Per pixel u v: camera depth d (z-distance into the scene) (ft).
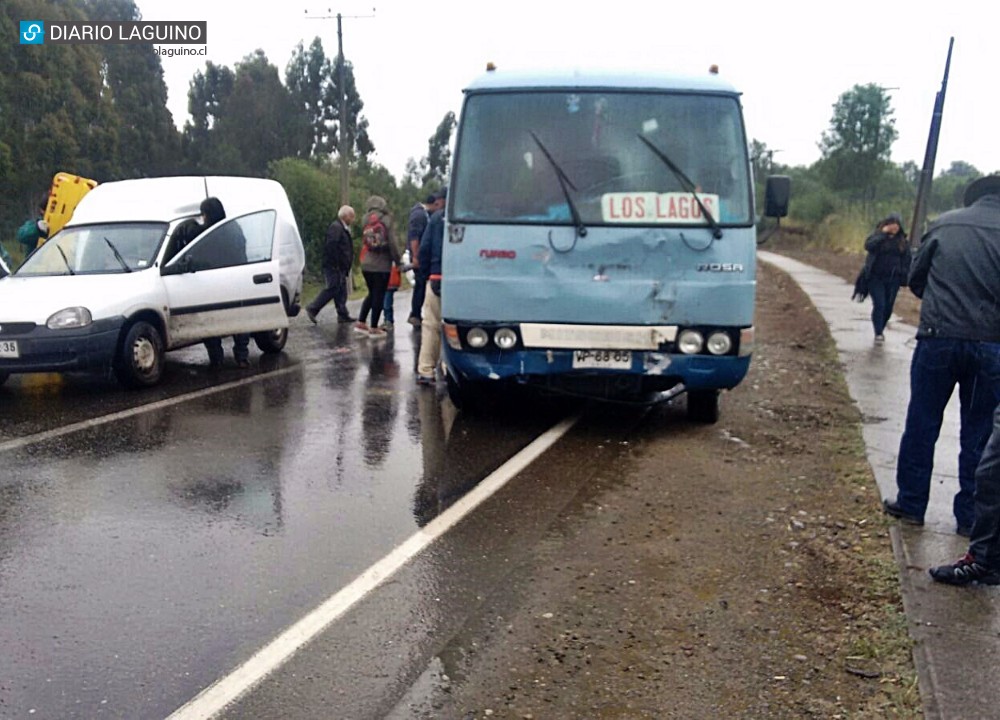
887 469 21.84
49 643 13.07
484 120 24.26
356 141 192.75
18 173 100.53
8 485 20.20
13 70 101.71
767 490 20.59
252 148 178.70
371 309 46.39
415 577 15.62
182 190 35.78
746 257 23.38
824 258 126.72
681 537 17.67
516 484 20.90
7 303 28.73
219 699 11.73
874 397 30.37
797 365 37.29
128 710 11.45
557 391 24.43
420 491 20.31
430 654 13.01
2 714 11.29
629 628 13.92
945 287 16.94
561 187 23.63
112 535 17.28
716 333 23.36
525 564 16.30
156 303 31.32
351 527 17.95
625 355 23.54
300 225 103.09
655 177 23.58
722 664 12.87
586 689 12.20
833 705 11.81
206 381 32.78
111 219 33.86
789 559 16.57
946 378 17.30
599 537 17.66
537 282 23.43
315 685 12.12
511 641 13.44
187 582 15.20
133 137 130.93
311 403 29.17
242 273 35.17
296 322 50.83
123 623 13.71
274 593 14.84
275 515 18.57
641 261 23.29
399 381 33.14
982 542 14.84
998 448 14.56
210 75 194.80
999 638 13.25
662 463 22.67
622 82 24.20
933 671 12.30
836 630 13.84
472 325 23.80
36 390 30.96
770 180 25.45
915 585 15.07
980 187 17.16
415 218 45.01
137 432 25.11
